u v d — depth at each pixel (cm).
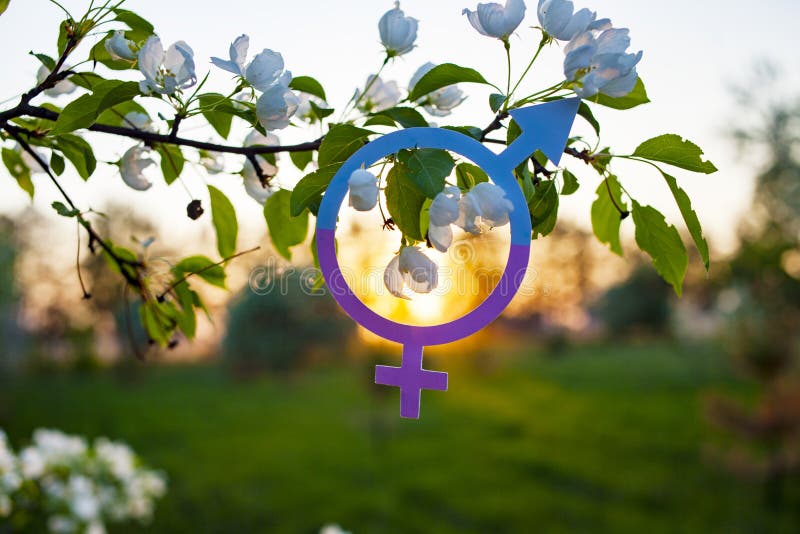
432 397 1822
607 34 88
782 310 1084
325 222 83
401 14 108
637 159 93
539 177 95
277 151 105
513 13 88
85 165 114
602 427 1479
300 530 877
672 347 2573
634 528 898
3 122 101
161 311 129
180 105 96
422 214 95
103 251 124
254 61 93
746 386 1836
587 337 2911
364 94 114
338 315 1855
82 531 283
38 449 281
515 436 1409
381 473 1134
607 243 118
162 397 1723
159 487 324
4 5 107
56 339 1653
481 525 910
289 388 1858
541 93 90
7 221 1166
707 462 1168
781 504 967
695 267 1305
